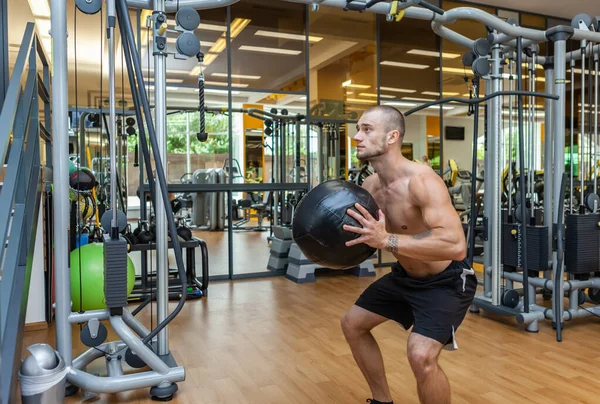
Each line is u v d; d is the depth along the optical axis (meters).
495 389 2.37
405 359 2.80
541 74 6.66
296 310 3.91
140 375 2.26
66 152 2.18
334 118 5.68
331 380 2.51
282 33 5.38
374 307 1.94
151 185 2.47
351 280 5.09
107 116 4.76
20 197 2.34
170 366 2.40
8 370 1.56
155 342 2.60
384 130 1.73
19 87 1.80
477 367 2.66
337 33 5.65
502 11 6.41
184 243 4.29
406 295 1.83
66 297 2.21
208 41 5.07
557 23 6.79
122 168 4.80
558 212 3.18
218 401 2.27
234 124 5.25
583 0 6.09
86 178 3.16
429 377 1.66
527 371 2.60
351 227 1.57
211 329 3.41
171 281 4.52
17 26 3.86
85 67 4.71
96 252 2.53
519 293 3.95
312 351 2.95
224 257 5.84
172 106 4.98
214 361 2.79
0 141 1.48
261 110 5.21
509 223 3.65
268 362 2.77
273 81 5.36
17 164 1.97
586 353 2.88
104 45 4.73
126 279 2.23
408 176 1.74
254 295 4.43
